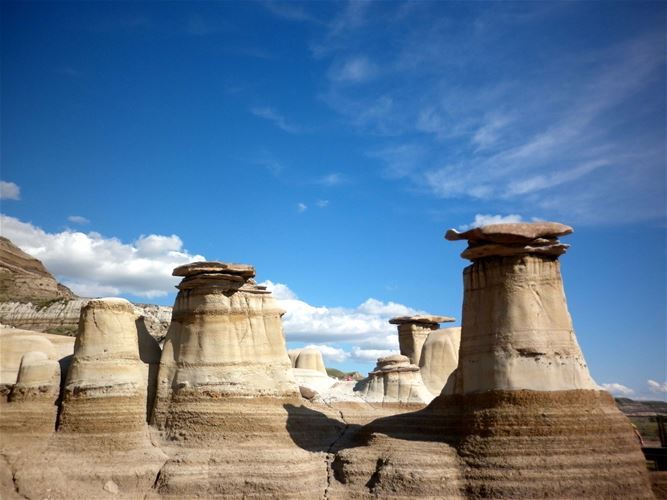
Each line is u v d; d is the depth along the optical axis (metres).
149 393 31.08
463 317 27.59
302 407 31.91
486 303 26.66
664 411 65.25
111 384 28.81
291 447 28.84
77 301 56.94
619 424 24.36
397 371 40.88
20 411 28.53
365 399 39.75
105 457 27.08
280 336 33.50
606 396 25.39
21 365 30.05
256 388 30.33
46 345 34.84
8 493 24.89
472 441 24.31
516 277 26.11
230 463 26.27
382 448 26.12
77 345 29.98
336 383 44.25
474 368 26.23
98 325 29.98
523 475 22.62
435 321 53.84
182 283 32.28
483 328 26.47
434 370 45.09
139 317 33.31
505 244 26.23
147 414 30.66
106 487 25.58
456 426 25.95
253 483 25.19
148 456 27.48
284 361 33.00
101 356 29.41
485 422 24.41
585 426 23.66
